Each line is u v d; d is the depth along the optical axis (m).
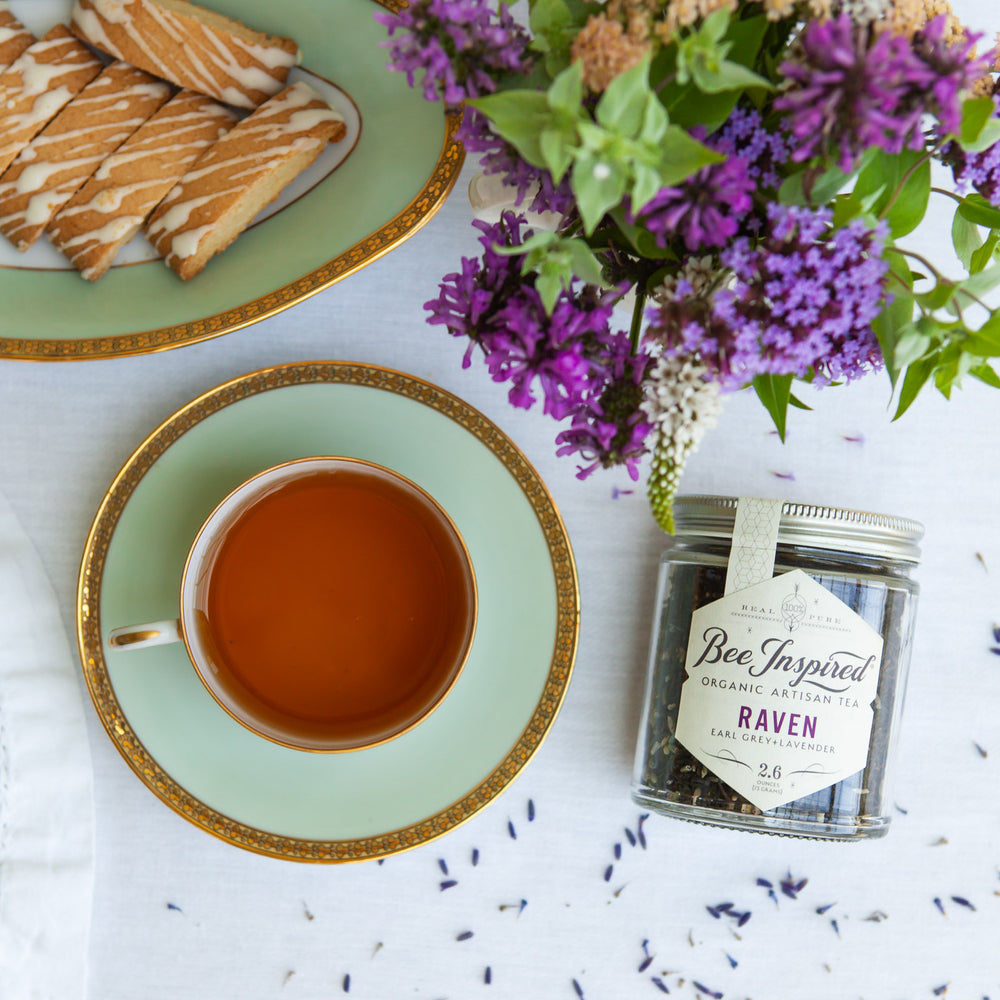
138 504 0.49
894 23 0.37
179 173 0.48
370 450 0.50
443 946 0.51
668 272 0.41
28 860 0.49
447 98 0.38
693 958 0.51
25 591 0.50
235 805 0.49
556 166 0.36
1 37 0.48
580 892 0.51
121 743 0.48
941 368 0.39
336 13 0.48
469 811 0.49
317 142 0.48
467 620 0.47
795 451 0.51
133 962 0.50
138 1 0.48
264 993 0.50
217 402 0.49
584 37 0.37
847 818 0.46
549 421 0.51
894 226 0.40
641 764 0.48
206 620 0.48
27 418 0.50
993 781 0.51
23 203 0.48
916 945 0.51
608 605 0.51
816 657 0.45
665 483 0.39
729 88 0.37
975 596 0.52
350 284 0.51
